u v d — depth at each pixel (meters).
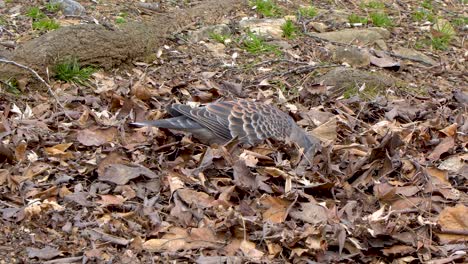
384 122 7.73
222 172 6.39
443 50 10.08
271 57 9.10
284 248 5.54
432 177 6.62
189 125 6.75
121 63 8.41
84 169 6.24
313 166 6.63
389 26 10.47
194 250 5.50
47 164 6.34
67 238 5.51
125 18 9.39
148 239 5.58
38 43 7.88
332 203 6.12
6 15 8.99
